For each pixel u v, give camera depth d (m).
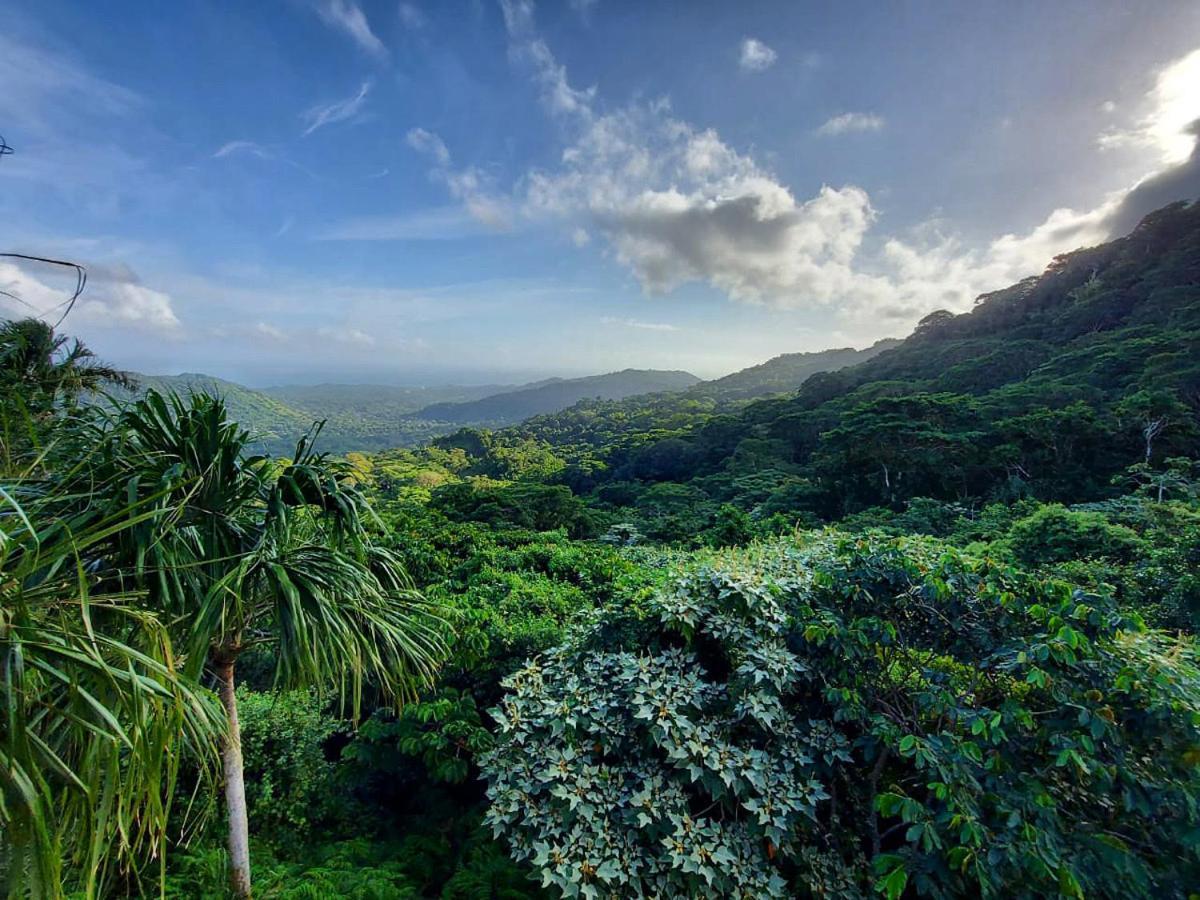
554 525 20.03
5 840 1.26
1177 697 1.78
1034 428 19.44
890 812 1.93
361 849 3.29
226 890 2.71
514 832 2.34
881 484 22.64
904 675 2.50
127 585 2.06
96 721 1.39
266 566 2.23
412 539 7.24
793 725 2.48
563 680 2.80
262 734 3.53
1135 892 1.65
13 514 1.67
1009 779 1.97
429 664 2.85
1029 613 2.19
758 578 2.86
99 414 2.21
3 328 2.19
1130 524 10.82
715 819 2.44
